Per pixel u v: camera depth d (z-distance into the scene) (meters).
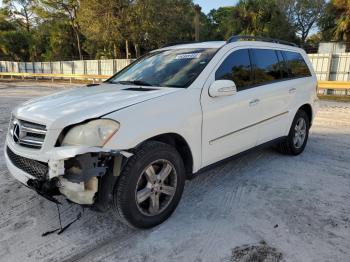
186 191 4.11
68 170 2.83
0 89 20.14
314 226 3.27
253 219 3.42
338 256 2.80
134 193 2.98
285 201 3.82
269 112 4.58
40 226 3.32
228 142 3.94
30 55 52.78
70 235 3.16
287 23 31.58
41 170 2.94
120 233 3.20
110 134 2.79
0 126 7.93
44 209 3.65
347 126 7.98
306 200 3.85
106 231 3.23
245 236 3.11
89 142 2.76
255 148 4.49
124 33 31.17
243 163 5.12
